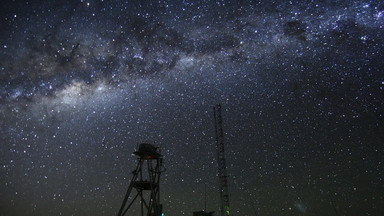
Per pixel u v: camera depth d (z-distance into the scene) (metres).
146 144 15.77
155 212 14.66
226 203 34.78
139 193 15.04
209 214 23.75
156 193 15.47
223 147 38.69
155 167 15.92
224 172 37.00
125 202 14.54
